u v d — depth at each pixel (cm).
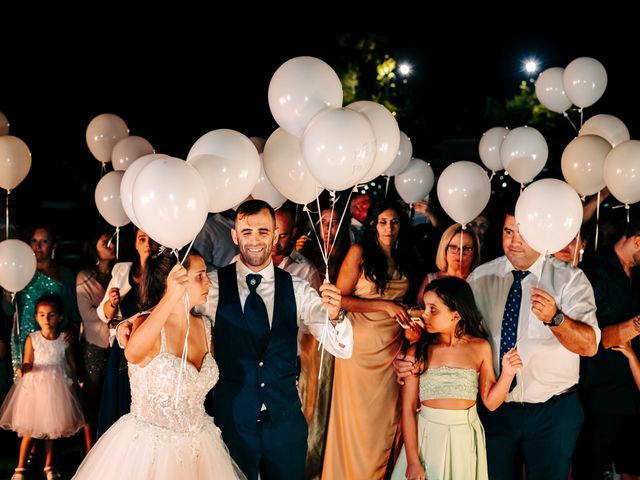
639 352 517
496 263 488
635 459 514
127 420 389
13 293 602
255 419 422
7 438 735
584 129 623
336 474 551
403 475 464
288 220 547
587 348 445
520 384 464
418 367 460
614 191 515
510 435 467
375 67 1706
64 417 620
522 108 1691
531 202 438
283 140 454
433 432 455
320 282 572
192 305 398
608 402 509
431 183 630
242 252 427
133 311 541
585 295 461
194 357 398
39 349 625
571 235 440
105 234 653
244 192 423
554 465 462
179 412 382
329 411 556
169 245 384
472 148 1266
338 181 398
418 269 571
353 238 612
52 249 667
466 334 461
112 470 381
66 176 1338
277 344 429
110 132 721
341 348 434
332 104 408
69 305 668
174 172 373
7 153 620
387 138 432
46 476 635
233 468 403
